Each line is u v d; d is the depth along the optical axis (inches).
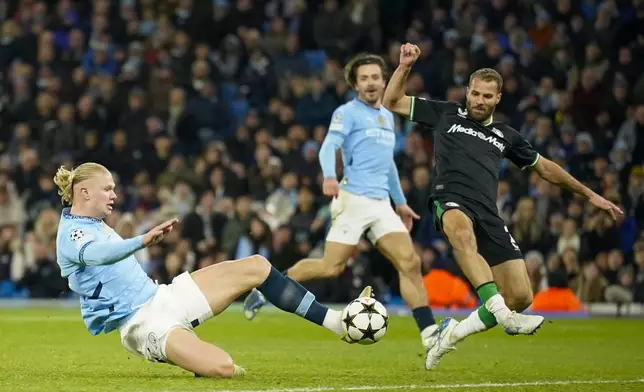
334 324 924.0
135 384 832.9
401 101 1095.0
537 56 2955.2
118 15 3169.3
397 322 1950.1
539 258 2357.3
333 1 3058.6
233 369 871.7
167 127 2837.1
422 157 2568.9
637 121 2790.4
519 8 3105.3
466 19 3063.5
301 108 2797.7
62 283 2472.9
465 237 997.8
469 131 1072.2
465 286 2282.2
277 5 3228.3
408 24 3107.8
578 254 2411.4
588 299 2357.3
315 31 3068.4
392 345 1413.6
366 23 3041.3
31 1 3203.7
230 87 3026.6
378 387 839.7
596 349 1407.5
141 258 2400.3
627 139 2775.6
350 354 1248.2
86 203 877.2
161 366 1024.9
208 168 2608.3
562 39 3002.0
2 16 3203.7
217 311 889.5
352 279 2310.5
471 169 1056.2
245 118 2977.4
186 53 2970.0
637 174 2623.0
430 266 2317.9
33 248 2484.0
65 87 2893.7
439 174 1070.4
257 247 2397.9
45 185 2623.0
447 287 2261.3
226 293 889.5
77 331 1585.9
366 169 1277.1
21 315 1988.2
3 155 2839.6
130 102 2864.2
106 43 3093.0
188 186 2561.5
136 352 882.1
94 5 3203.7
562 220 2437.3
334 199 1295.5
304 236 2379.4
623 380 956.6
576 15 3080.7
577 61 2967.5
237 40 3093.0
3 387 815.1
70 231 864.9
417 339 1540.4
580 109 2839.6
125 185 2701.8
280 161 2630.4
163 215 2509.8
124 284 869.2
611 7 3080.7
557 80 2925.7
